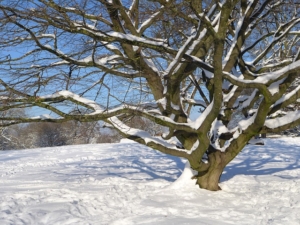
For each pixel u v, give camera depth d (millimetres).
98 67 5910
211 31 5168
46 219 5473
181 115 7078
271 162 11820
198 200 6523
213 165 7238
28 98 5758
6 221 5215
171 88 6879
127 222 5215
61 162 14594
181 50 5910
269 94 5824
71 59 5770
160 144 6727
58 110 5883
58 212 5707
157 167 11562
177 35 7145
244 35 7504
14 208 6070
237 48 7312
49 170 12031
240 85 5797
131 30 6500
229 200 6570
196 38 5941
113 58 6543
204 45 7121
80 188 8016
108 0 6148
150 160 13328
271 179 8641
